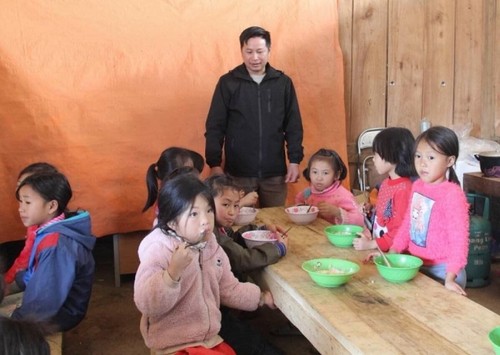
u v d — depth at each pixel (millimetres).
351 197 3154
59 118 3588
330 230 2486
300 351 2855
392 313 1639
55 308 2318
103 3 3639
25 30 3488
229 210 2365
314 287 1875
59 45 3562
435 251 2168
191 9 3824
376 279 1937
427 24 4383
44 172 2557
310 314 1752
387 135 2537
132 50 3719
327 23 4098
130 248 3842
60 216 2502
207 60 3879
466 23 4445
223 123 3637
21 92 3500
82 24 3604
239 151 3635
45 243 2371
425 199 2227
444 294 1786
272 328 3094
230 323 2438
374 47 4320
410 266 1948
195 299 2000
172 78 3814
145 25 3732
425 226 2209
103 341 3047
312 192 3197
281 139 3695
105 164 3715
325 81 4148
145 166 3809
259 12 3967
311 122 4156
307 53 4086
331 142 4215
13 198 3549
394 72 4383
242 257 2176
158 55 3773
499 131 4594
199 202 1943
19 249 3980
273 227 2609
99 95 3662
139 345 3006
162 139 3836
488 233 3633
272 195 3750
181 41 3816
